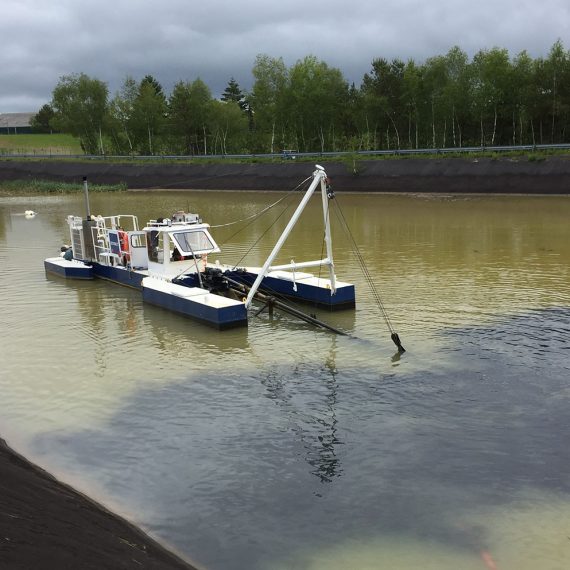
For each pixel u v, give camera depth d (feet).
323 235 119.75
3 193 255.91
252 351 50.96
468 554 24.79
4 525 21.94
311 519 27.27
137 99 360.28
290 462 32.27
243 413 38.42
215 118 342.23
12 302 69.92
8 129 601.21
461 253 94.79
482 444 33.83
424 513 27.61
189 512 27.89
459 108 263.90
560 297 65.41
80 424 37.14
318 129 313.94
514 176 196.54
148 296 67.31
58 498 26.86
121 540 24.22
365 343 52.16
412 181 215.92
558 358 46.93
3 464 29.25
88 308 66.64
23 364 48.14
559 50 236.43
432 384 42.50
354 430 35.83
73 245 88.48
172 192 261.03
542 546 25.21
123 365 47.75
